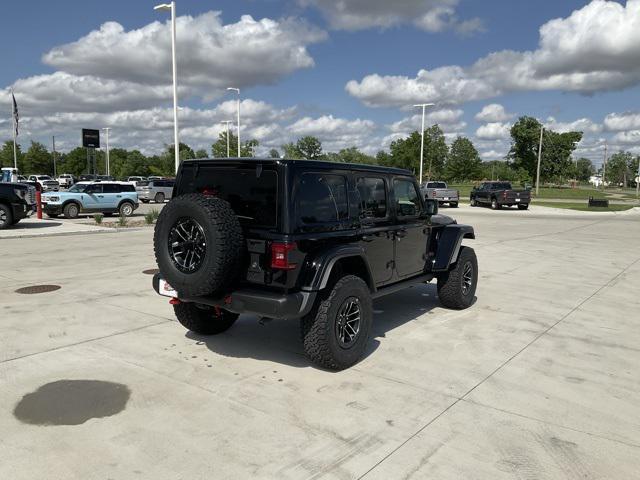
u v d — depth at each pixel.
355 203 5.15
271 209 4.41
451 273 6.90
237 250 4.34
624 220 25.36
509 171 120.50
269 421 3.75
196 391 4.25
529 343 5.66
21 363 4.80
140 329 5.94
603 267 10.83
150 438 3.48
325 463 3.22
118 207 23.17
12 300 7.21
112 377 4.51
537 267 10.74
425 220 6.49
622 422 3.84
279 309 4.25
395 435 3.58
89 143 66.88
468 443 3.49
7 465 3.12
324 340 4.56
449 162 92.25
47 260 10.75
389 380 4.55
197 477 3.04
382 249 5.55
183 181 5.08
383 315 6.81
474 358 5.15
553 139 89.44
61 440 3.43
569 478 3.11
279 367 4.83
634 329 6.27
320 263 4.48
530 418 3.88
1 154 101.81
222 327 5.80
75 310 6.71
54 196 21.41
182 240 4.46
